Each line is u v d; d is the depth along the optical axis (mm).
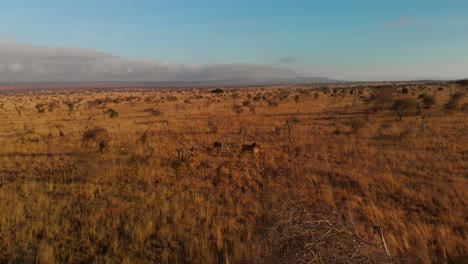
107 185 10188
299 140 17016
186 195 9117
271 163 12664
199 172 11500
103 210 7965
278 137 18172
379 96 32594
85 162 12852
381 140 16078
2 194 9109
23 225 7195
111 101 59312
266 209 7734
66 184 10188
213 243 6395
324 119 24969
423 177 10297
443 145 14383
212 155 14305
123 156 13898
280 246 4535
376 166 11695
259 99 49156
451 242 6031
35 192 9391
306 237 4414
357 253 4152
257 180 10609
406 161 12148
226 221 7336
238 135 19203
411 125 19922
